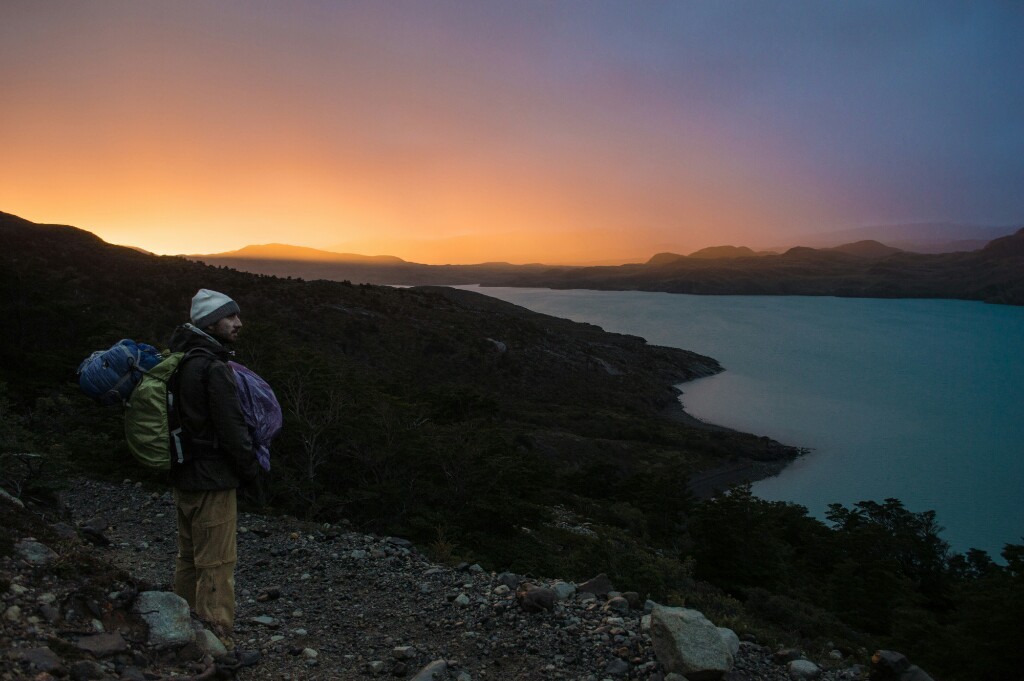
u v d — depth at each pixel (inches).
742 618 290.8
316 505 520.1
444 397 1510.8
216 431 136.0
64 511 298.8
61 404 523.5
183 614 134.0
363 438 633.0
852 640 565.3
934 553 2092.8
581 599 213.0
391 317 5064.0
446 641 183.8
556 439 3639.3
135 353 134.6
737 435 5531.5
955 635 1000.2
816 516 3828.7
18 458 289.4
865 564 1683.1
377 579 238.8
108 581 133.9
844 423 6727.4
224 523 142.6
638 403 6097.4
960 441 6318.9
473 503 626.2
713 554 1302.9
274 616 197.8
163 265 4082.2
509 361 5447.8
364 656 170.1
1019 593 946.7
